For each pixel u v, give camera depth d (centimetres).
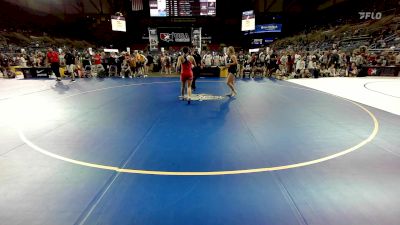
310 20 4547
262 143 475
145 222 256
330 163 387
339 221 258
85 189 316
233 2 4294
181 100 903
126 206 282
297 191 311
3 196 303
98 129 565
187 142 482
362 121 628
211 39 4688
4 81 1486
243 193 307
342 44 3028
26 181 337
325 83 1364
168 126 587
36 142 482
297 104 834
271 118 656
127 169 369
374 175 350
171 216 265
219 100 899
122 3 4156
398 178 342
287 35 4806
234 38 4741
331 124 602
